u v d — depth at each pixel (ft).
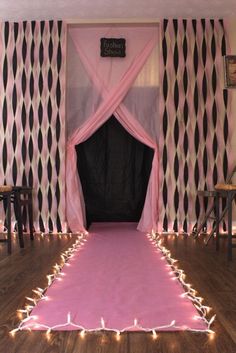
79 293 8.82
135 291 8.97
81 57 17.72
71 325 6.93
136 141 19.24
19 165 17.60
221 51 17.40
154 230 17.30
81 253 13.01
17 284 9.56
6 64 17.67
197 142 17.34
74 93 17.79
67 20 17.58
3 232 17.63
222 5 16.22
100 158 19.29
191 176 17.34
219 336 6.55
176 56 17.42
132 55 17.69
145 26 17.74
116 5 16.20
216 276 10.34
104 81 17.63
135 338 6.45
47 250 13.66
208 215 16.10
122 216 19.48
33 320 7.18
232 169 17.29
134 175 19.33
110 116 17.93
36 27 17.65
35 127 17.58
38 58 17.62
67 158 17.63
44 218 17.51
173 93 17.40
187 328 6.79
